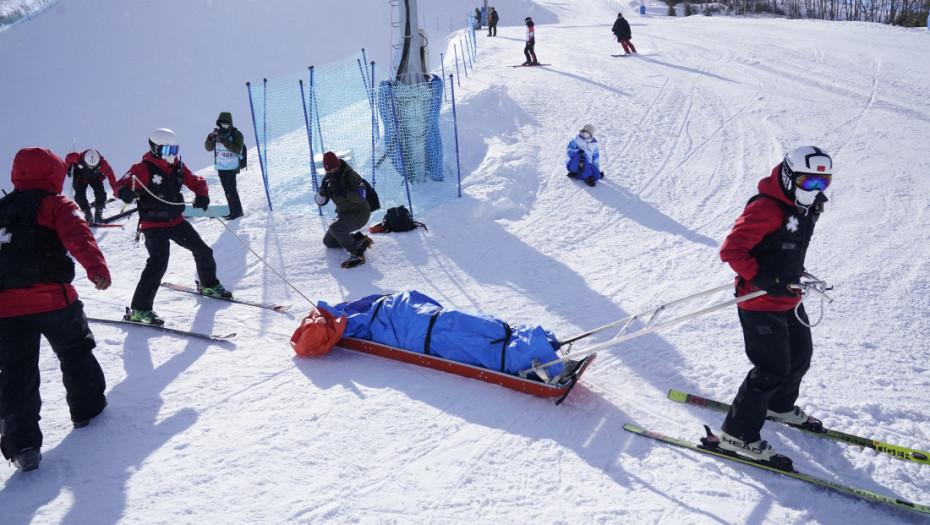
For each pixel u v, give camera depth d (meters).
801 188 2.95
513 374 4.16
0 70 47.19
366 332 4.74
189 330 5.18
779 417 3.71
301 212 8.48
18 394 3.35
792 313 3.37
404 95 9.10
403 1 9.31
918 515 3.03
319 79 12.73
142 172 5.09
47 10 56.91
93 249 3.38
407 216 7.66
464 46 23.48
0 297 3.28
